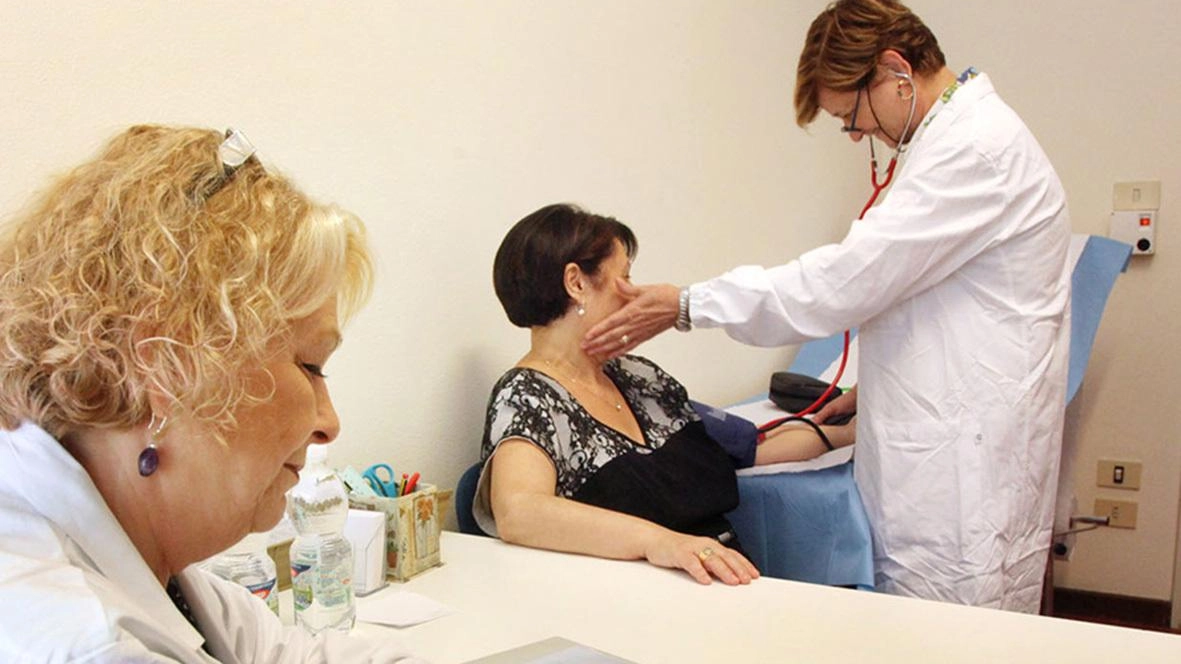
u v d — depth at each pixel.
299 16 1.31
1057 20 3.00
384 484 1.27
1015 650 0.96
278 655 0.77
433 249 1.59
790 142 3.02
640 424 1.66
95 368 0.49
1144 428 2.96
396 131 1.49
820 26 1.63
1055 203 1.52
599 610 1.09
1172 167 2.87
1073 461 2.38
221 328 0.51
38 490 0.49
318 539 1.03
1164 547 2.95
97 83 1.06
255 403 0.56
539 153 1.86
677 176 2.40
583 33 1.98
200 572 0.73
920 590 1.55
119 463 0.53
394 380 1.52
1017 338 1.49
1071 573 3.09
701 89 2.49
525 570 1.24
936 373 1.53
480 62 1.68
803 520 1.70
